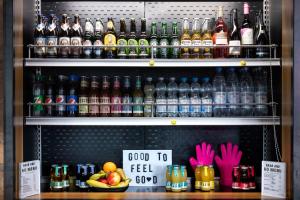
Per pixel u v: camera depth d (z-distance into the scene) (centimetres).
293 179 254
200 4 329
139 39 309
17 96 266
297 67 255
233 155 309
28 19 299
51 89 306
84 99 300
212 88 312
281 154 280
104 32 322
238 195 275
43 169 325
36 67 322
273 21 301
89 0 324
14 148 257
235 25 321
